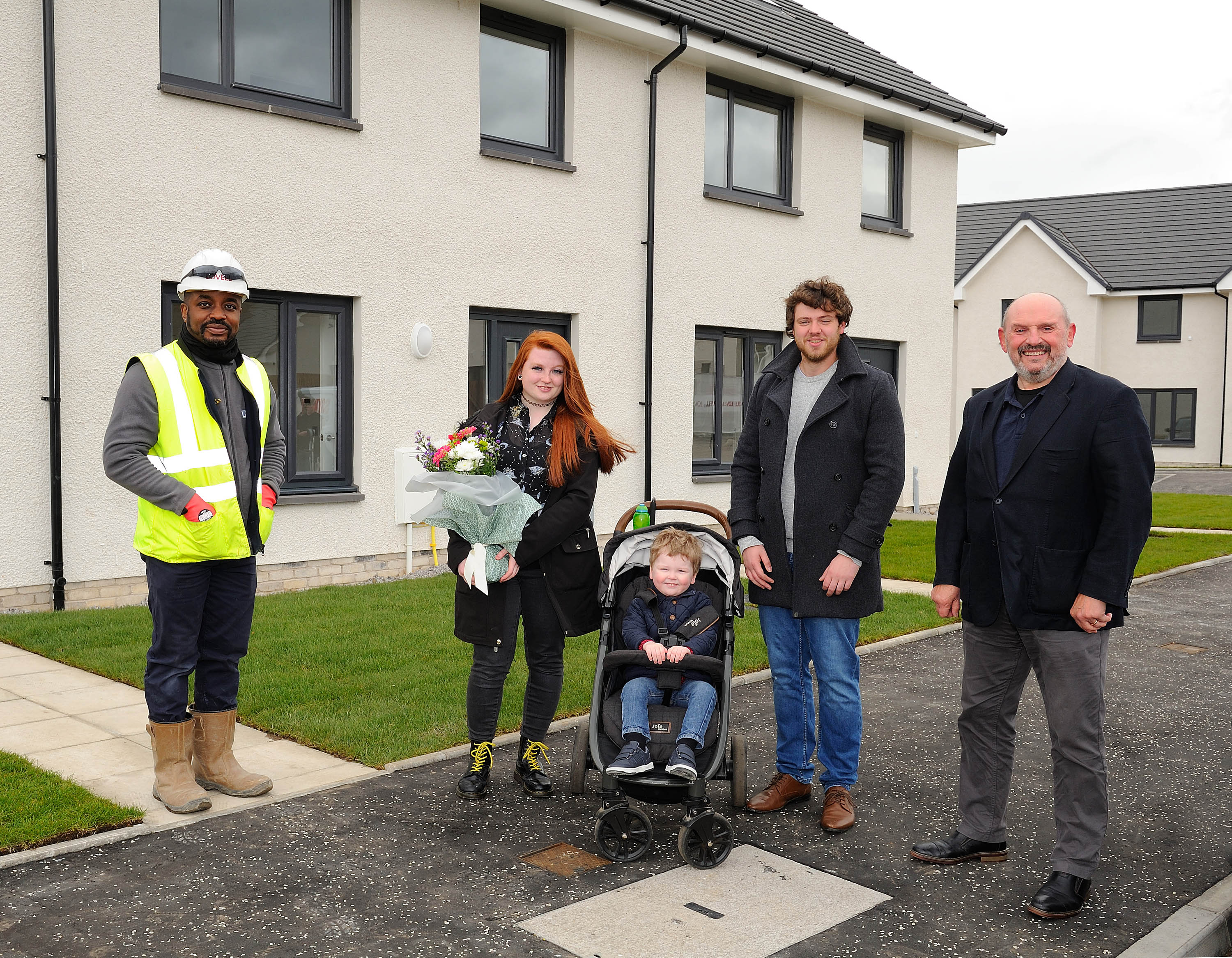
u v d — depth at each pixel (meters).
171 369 4.11
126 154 8.02
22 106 7.53
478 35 10.16
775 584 4.41
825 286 4.30
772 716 5.79
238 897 3.51
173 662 4.23
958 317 33.75
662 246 12.05
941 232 16.05
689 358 12.48
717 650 4.41
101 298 7.97
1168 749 5.33
